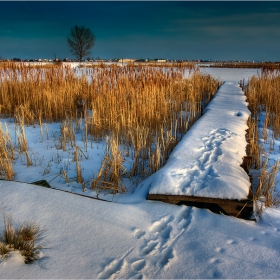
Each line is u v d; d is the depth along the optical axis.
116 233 2.94
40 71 10.33
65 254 2.57
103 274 2.39
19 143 5.47
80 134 6.96
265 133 6.97
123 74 10.18
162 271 2.49
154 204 3.53
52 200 3.37
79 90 9.73
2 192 3.50
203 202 3.45
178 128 7.12
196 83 12.52
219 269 2.53
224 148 4.89
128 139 5.80
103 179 4.28
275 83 12.06
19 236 2.60
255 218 3.34
